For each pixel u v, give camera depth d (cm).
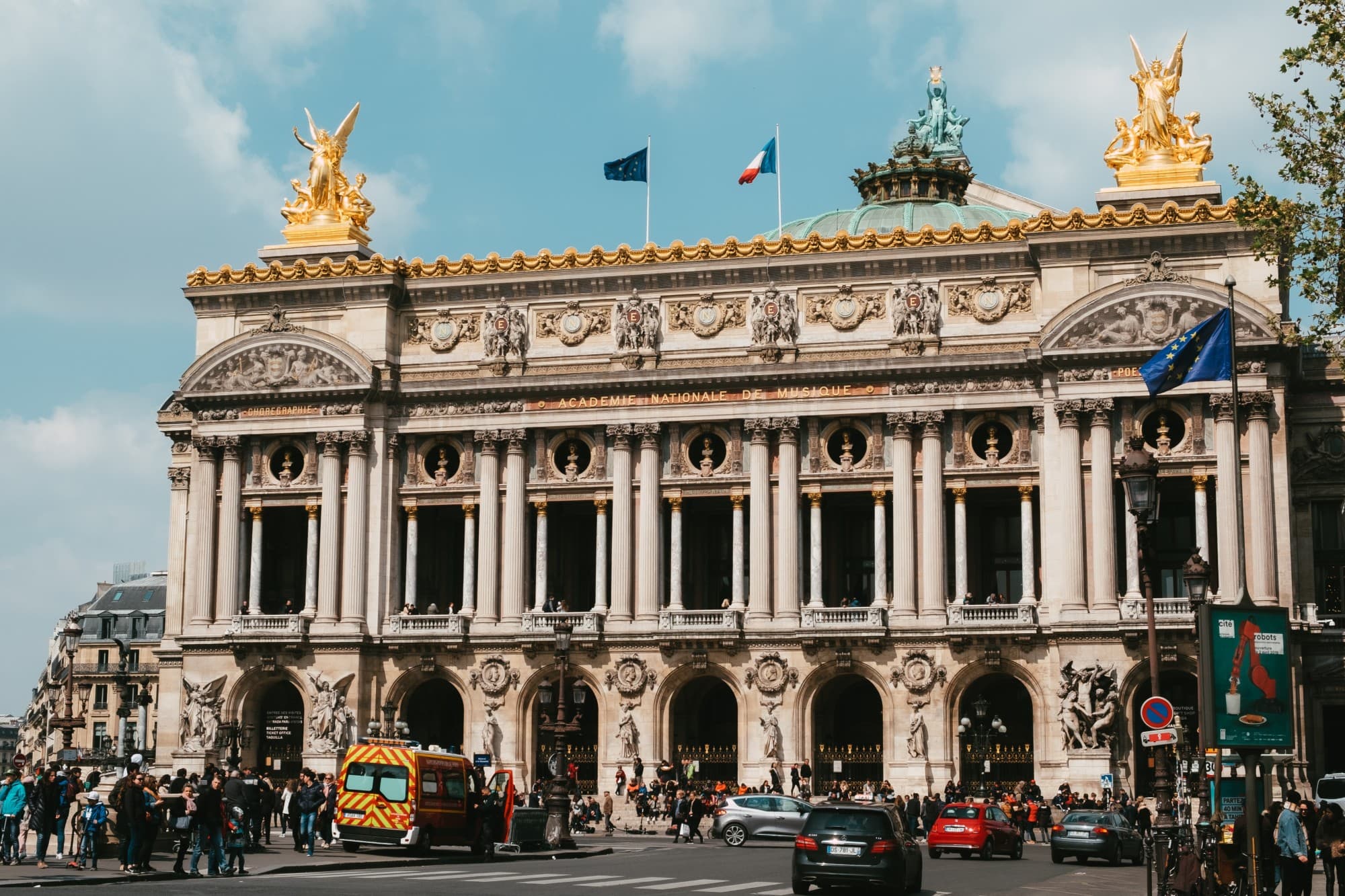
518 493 11238
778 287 11019
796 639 10631
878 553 10694
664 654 10825
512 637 11062
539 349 11381
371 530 11381
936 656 10469
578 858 7506
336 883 5441
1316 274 6109
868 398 10781
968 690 10662
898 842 5519
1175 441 10325
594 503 11350
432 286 11531
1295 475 10769
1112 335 10312
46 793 5997
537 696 11081
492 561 11231
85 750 18100
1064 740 10100
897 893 5653
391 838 7244
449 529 12050
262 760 11544
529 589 11312
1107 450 10288
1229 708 4388
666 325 11200
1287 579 9988
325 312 11625
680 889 5531
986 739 10450
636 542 11038
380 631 11294
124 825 5738
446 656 11200
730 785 10669
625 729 10806
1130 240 10406
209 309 11838
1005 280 10725
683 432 11094
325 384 11431
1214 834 5366
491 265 11419
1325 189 6084
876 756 10669
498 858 7269
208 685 11369
